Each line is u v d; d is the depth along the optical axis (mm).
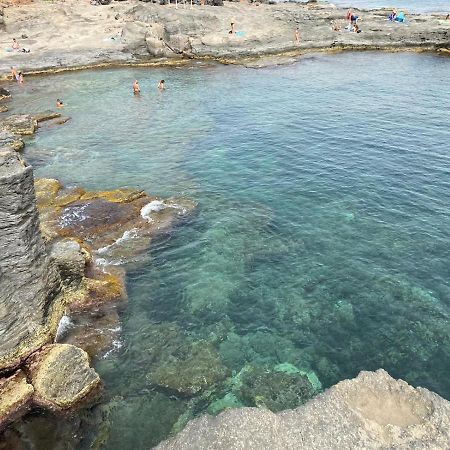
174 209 28406
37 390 16016
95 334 19172
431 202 27875
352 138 38000
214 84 59062
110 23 81562
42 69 67438
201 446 12305
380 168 32500
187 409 16078
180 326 19781
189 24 77062
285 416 13039
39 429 15406
